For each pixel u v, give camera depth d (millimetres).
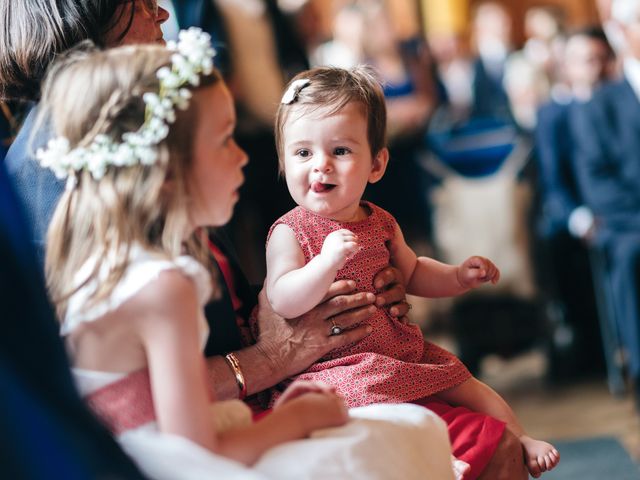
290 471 1781
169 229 1815
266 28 6414
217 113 1862
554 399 6168
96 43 2402
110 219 1810
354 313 2396
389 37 7668
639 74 6250
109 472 1494
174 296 1765
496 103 8375
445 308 6641
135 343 1791
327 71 2506
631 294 5867
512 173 6594
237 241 6375
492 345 6633
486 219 6547
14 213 1540
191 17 6055
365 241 2463
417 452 1938
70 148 1856
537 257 6555
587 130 6254
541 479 4602
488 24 8477
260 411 2395
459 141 6691
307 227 2432
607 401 6023
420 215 7160
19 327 1482
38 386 1470
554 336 6652
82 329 1792
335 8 7801
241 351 2355
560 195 6473
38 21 2383
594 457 4906
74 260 1837
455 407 2496
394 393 2336
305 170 2426
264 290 2469
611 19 7027
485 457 2287
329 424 1901
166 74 1830
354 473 1812
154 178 1809
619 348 6379
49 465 1463
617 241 5969
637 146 6164
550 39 8438
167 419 1739
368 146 2473
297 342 2363
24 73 2412
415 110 7320
